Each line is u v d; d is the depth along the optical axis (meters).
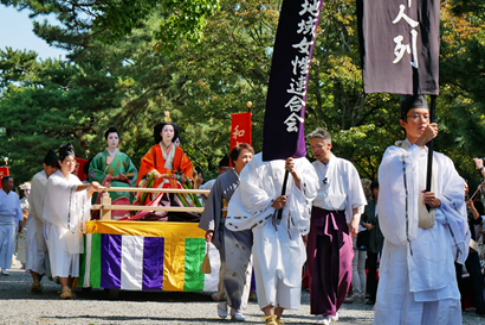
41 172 8.95
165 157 9.34
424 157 4.16
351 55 20.23
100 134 28.09
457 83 13.23
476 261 7.62
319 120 19.70
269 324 5.32
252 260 5.96
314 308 6.12
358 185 6.31
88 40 28.19
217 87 24.62
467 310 8.06
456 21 16.14
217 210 6.63
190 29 13.00
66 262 8.18
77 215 8.28
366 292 9.43
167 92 27.44
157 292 9.54
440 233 4.07
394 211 4.04
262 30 22.59
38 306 7.00
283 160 5.70
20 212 12.43
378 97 20.78
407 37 4.14
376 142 19.62
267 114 5.13
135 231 8.27
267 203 5.55
